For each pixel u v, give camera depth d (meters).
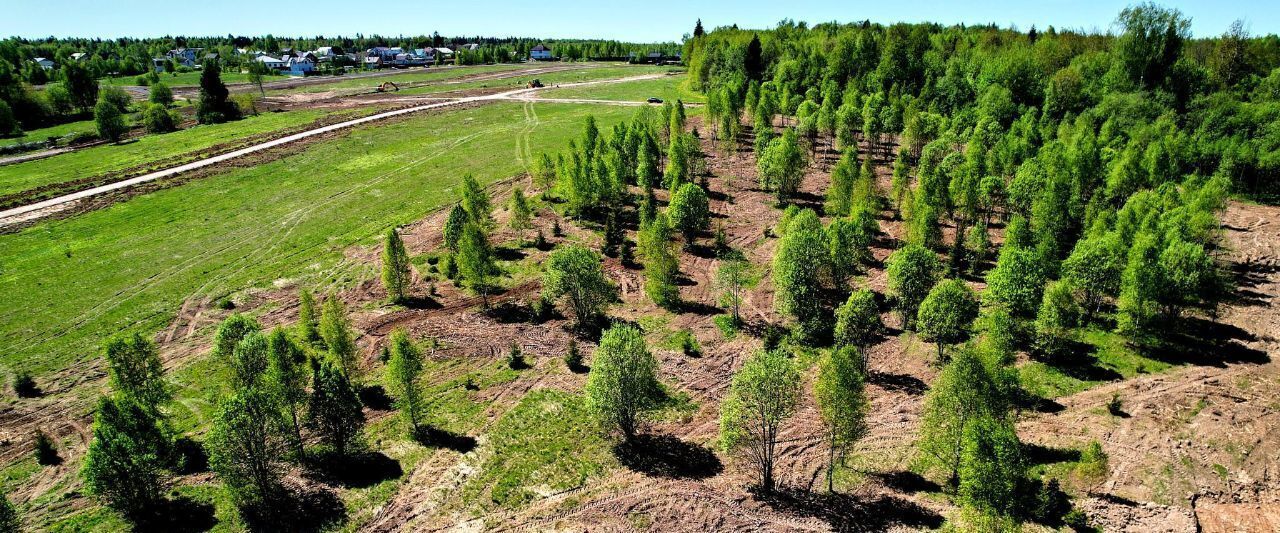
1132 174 86.94
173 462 49.62
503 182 118.50
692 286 76.69
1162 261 60.62
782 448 49.72
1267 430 48.59
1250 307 67.06
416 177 123.56
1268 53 135.38
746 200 104.69
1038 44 164.00
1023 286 59.72
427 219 102.06
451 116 181.00
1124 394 53.53
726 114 135.25
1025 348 60.50
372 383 60.25
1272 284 72.25
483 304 74.31
